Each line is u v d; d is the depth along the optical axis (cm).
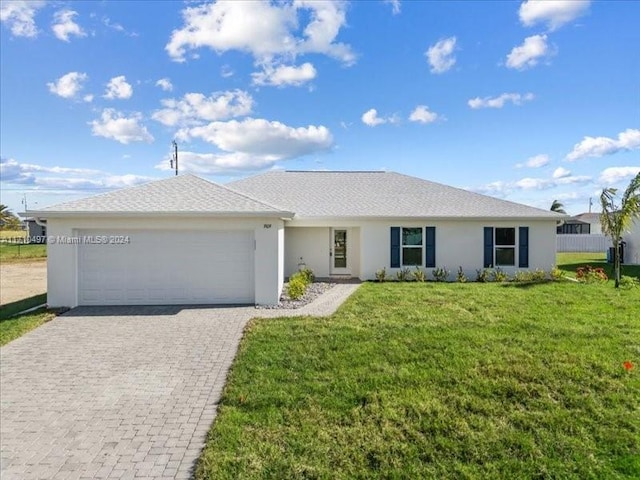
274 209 1284
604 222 1541
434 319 1005
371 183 2256
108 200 1320
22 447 488
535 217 1822
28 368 750
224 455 452
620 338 823
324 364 711
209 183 1469
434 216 1812
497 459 435
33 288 1784
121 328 1012
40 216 1223
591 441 463
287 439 482
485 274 1798
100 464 450
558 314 1045
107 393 640
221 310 1198
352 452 453
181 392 639
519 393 582
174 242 1287
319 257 1939
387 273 1841
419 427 500
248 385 635
